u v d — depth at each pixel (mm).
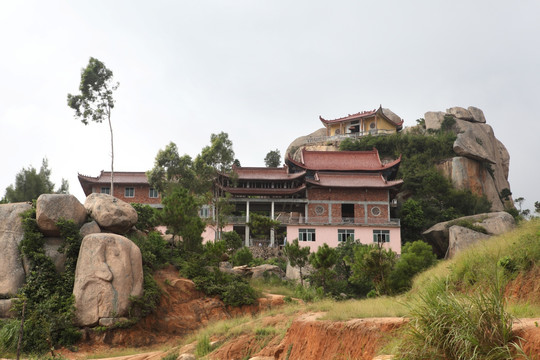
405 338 9164
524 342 7871
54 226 28562
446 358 8461
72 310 25750
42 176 45812
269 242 64250
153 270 31453
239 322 22094
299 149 99750
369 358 11078
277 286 39000
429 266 32375
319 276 40000
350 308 14961
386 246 62250
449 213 73875
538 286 15805
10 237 28391
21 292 26750
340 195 66938
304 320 14773
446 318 8617
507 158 101438
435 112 99062
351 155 75438
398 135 90812
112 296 26234
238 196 67688
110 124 50906
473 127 95562
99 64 50281
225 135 54719
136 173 69375
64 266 28062
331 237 62250
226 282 32562
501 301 8664
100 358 22719
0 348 23484
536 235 18344
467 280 17531
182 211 34969
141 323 27062
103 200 30922
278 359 15078
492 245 20141
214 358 17672
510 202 92438
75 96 49938
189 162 52969
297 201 66438
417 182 80938
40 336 24703
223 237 51438
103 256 27031
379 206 66500
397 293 29016
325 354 12664
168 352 20625
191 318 29312
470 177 83938
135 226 35250
